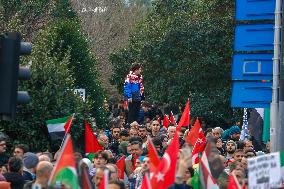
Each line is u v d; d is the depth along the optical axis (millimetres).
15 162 28609
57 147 46125
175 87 77875
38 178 24719
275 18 33188
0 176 27672
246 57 34562
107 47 101688
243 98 34656
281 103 32562
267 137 40781
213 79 77062
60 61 53688
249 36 34469
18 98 25062
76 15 91312
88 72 60156
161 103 80125
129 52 90125
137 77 57969
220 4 78625
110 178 27281
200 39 76688
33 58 47656
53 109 46250
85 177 23094
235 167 30562
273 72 33125
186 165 25781
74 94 47688
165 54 78750
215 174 26109
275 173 23953
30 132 45438
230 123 74625
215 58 75875
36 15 79062
